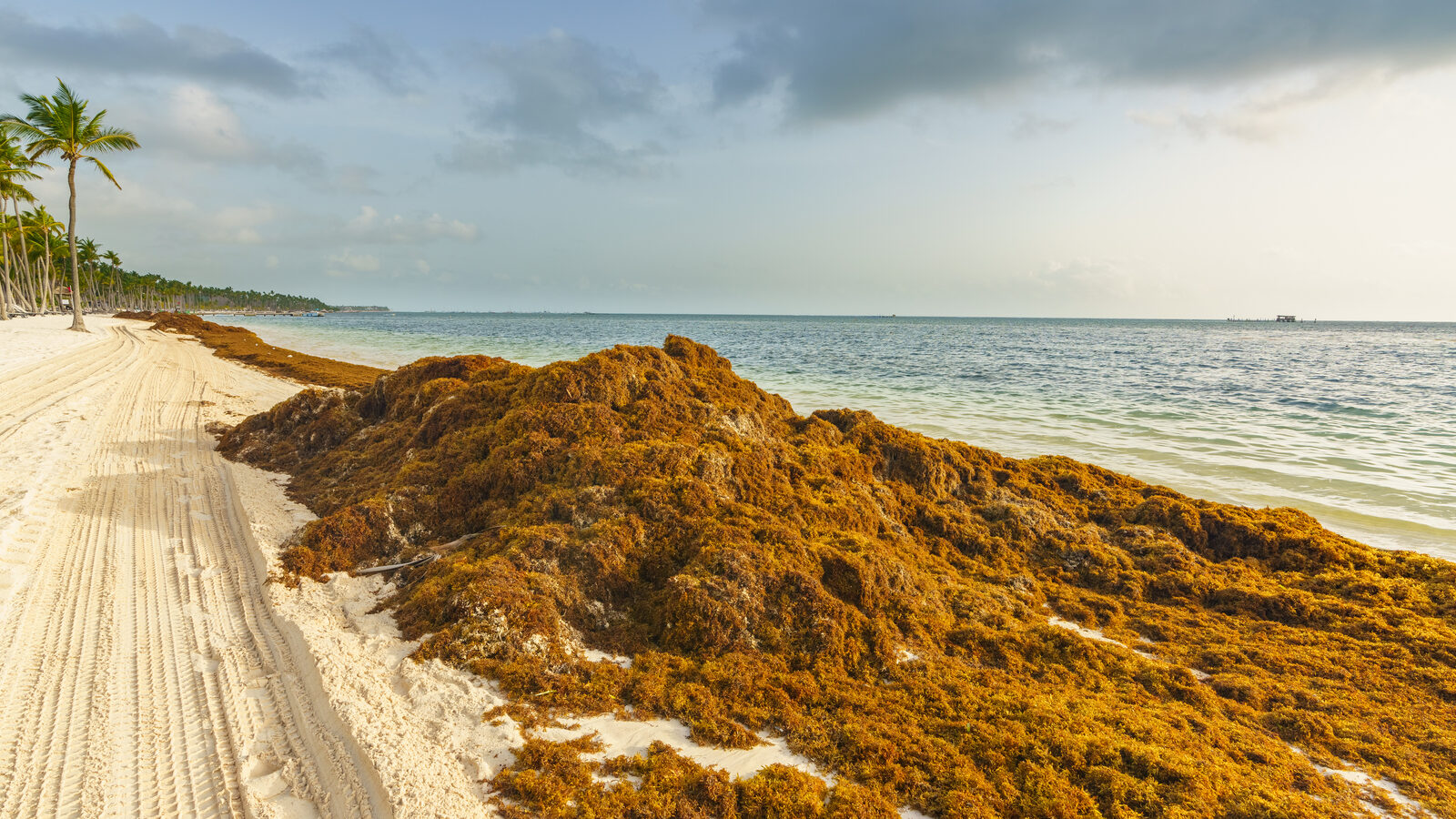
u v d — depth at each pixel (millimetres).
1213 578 11047
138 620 7957
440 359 17297
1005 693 7258
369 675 6844
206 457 15273
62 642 7418
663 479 10141
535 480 10664
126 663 7070
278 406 16812
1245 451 20594
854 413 15844
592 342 76438
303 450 15367
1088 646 8312
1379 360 60219
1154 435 22906
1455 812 5898
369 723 6043
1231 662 8555
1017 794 5746
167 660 7176
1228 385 37781
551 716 6430
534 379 13180
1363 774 6453
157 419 19016
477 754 5789
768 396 15656
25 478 12320
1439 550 12930
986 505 13109
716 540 8891
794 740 6305
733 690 6918
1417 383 40062
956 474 13922
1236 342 95562
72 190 41781
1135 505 13445
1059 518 12984
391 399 16281
